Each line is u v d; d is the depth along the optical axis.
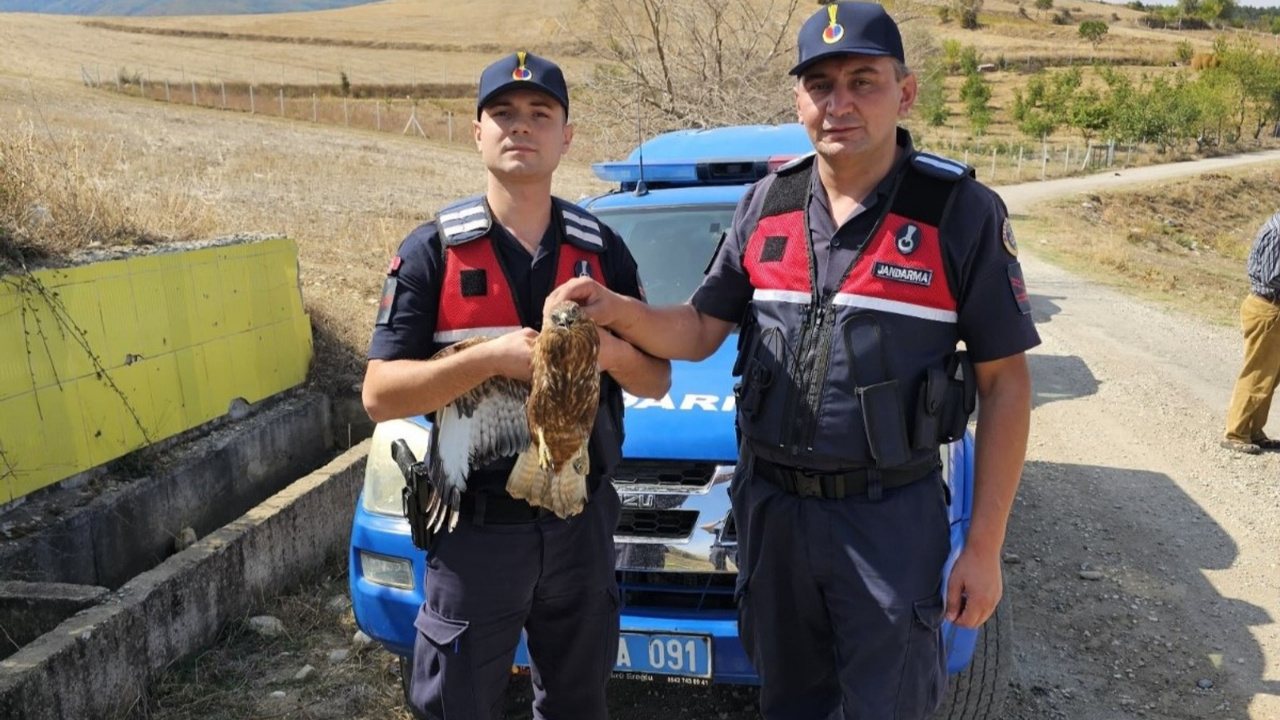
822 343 2.68
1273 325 7.59
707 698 4.25
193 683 4.20
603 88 16.73
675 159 5.69
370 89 57.22
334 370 7.86
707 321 3.02
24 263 5.30
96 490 5.44
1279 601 5.23
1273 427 8.59
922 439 2.65
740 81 16.27
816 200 2.77
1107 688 4.39
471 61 74.19
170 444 6.15
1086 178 47.12
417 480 2.92
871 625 2.66
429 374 2.59
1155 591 5.34
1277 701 4.27
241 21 92.94
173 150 21.14
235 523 4.84
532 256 2.81
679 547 3.40
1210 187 45.03
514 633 2.90
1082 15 147.50
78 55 57.59
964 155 53.44
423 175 22.64
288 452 7.04
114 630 3.91
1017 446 2.69
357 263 10.95
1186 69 94.81
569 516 2.64
